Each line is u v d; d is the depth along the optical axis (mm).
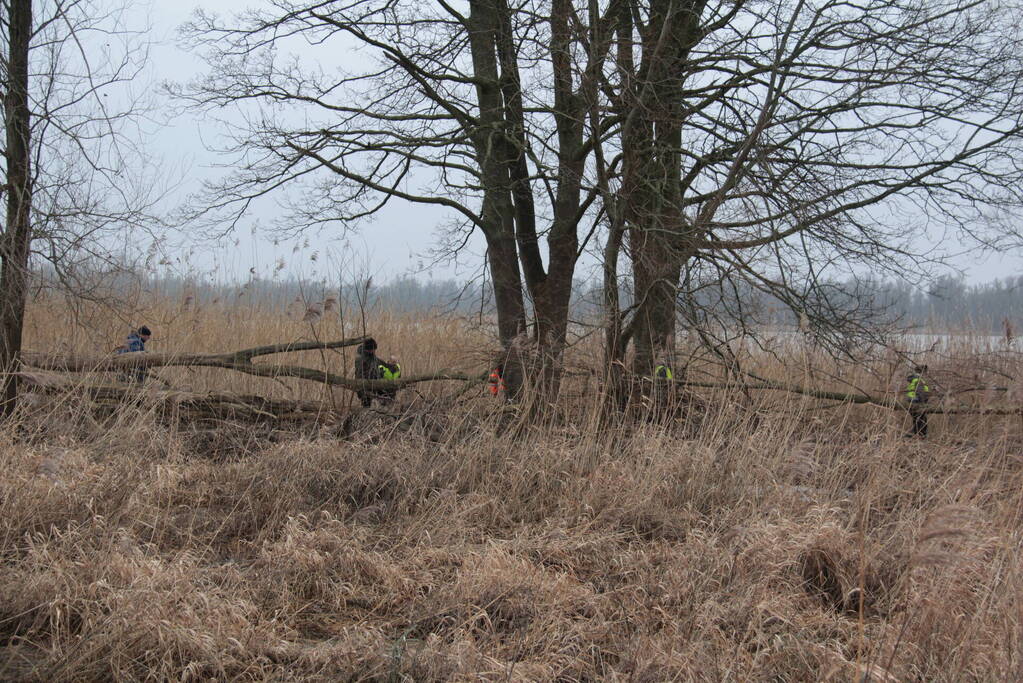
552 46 9898
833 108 9523
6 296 8977
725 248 9594
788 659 4961
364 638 5098
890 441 8609
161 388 10391
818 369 10688
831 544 6262
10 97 8773
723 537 6273
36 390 9398
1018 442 9023
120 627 4832
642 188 10195
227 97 10680
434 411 10219
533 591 5676
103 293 9648
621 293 10750
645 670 4695
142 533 6711
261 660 4855
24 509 6520
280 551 6270
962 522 5602
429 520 7270
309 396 11539
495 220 11258
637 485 7914
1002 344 11000
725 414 9438
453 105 10781
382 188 10734
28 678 4527
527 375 10344
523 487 8188
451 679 4598
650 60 9992
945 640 5016
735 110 10078
